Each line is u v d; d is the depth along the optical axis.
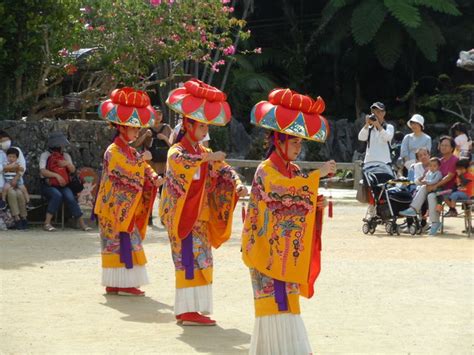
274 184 7.22
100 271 12.25
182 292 9.00
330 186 29.31
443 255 13.82
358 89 41.47
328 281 11.42
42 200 18.12
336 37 38.84
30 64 20.52
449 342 8.23
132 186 10.51
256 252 7.27
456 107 39.12
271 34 43.25
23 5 19.33
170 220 8.98
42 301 10.16
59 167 17.33
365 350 7.93
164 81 22.52
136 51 21.27
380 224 17.55
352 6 38.53
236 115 39.09
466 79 41.38
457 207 21.91
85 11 20.98
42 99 23.20
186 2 21.14
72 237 16.14
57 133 17.45
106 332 8.67
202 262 9.02
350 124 37.91
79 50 22.12
